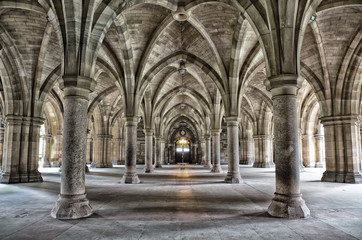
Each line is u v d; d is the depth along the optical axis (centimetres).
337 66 1462
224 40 1336
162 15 1240
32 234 512
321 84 1530
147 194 1000
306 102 2416
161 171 2380
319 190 1097
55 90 2280
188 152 4909
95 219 626
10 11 1141
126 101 1431
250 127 3859
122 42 1289
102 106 2800
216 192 1048
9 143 1396
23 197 930
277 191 680
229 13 1180
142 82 1509
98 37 730
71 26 680
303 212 638
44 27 1238
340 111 1471
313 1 725
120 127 3738
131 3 943
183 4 1088
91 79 696
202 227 558
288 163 663
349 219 621
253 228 550
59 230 538
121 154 3731
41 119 1492
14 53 1327
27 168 1434
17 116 1409
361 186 1239
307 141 3117
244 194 997
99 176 1808
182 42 1521
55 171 2305
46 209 735
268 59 710
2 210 724
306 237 494
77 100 679
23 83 1418
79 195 666
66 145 666
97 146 2862
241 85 1425
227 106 1419
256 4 732
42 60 1393
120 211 709
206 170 2536
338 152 1459
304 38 1390
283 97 682
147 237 493
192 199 889
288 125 672
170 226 565
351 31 1310
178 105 3234
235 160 1412
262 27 717
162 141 3919
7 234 511
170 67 1986
